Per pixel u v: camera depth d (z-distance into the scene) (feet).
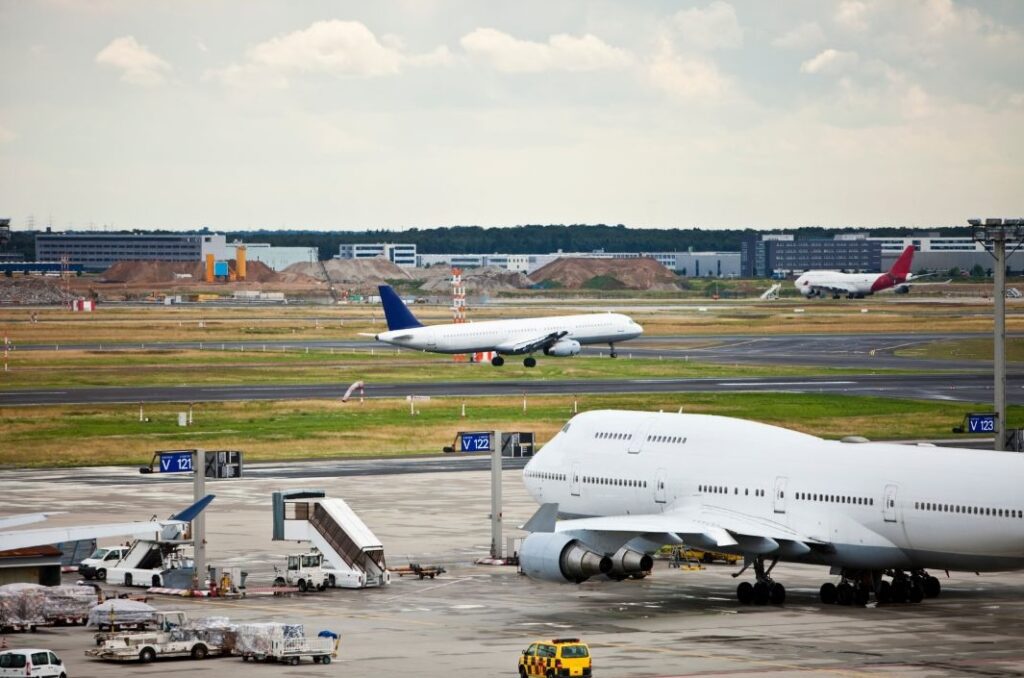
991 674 396.16
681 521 504.43
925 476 483.51
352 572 561.84
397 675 402.52
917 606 513.86
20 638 463.42
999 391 652.48
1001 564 468.34
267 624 433.48
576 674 388.78
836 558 501.56
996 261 652.89
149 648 426.92
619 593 549.13
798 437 535.60
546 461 608.19
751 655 424.05
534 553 495.00
